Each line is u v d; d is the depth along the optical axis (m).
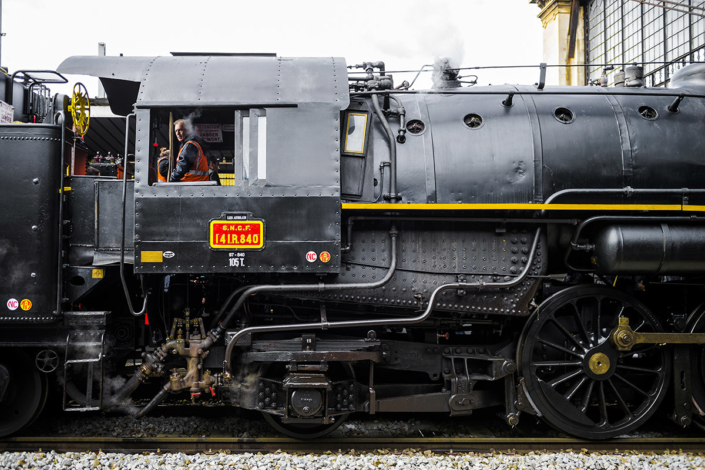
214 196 3.72
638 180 4.22
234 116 3.93
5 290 3.75
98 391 4.14
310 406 3.74
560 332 4.43
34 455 3.75
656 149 4.27
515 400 4.18
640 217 3.93
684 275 4.20
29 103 4.75
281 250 3.72
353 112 4.12
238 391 4.00
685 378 4.21
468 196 4.10
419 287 4.02
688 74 4.99
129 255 3.87
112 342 4.37
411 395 4.20
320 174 3.79
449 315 4.35
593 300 4.30
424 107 4.39
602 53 15.71
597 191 4.05
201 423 4.52
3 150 3.80
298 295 3.94
